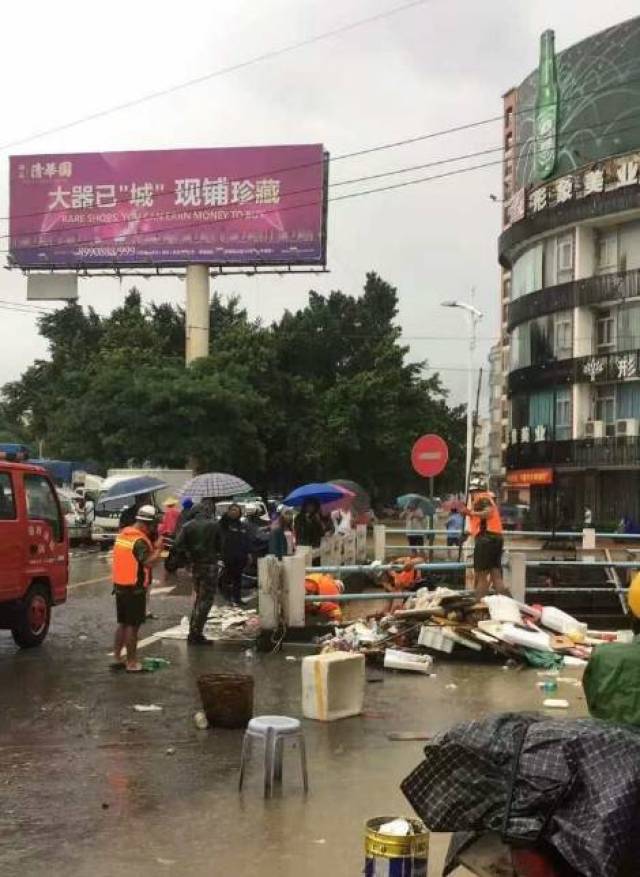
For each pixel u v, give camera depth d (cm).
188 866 466
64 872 457
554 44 4666
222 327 5725
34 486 1130
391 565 1305
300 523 1702
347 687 797
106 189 4562
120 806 556
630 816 310
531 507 4847
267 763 580
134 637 970
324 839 505
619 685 367
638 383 4262
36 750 679
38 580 1132
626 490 4300
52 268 4650
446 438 5506
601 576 1534
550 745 331
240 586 1578
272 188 4438
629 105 4331
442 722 781
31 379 5641
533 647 1047
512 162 5081
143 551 964
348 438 4844
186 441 3981
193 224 4506
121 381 4056
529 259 4862
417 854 393
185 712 796
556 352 4628
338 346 5747
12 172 4631
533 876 325
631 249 4322
